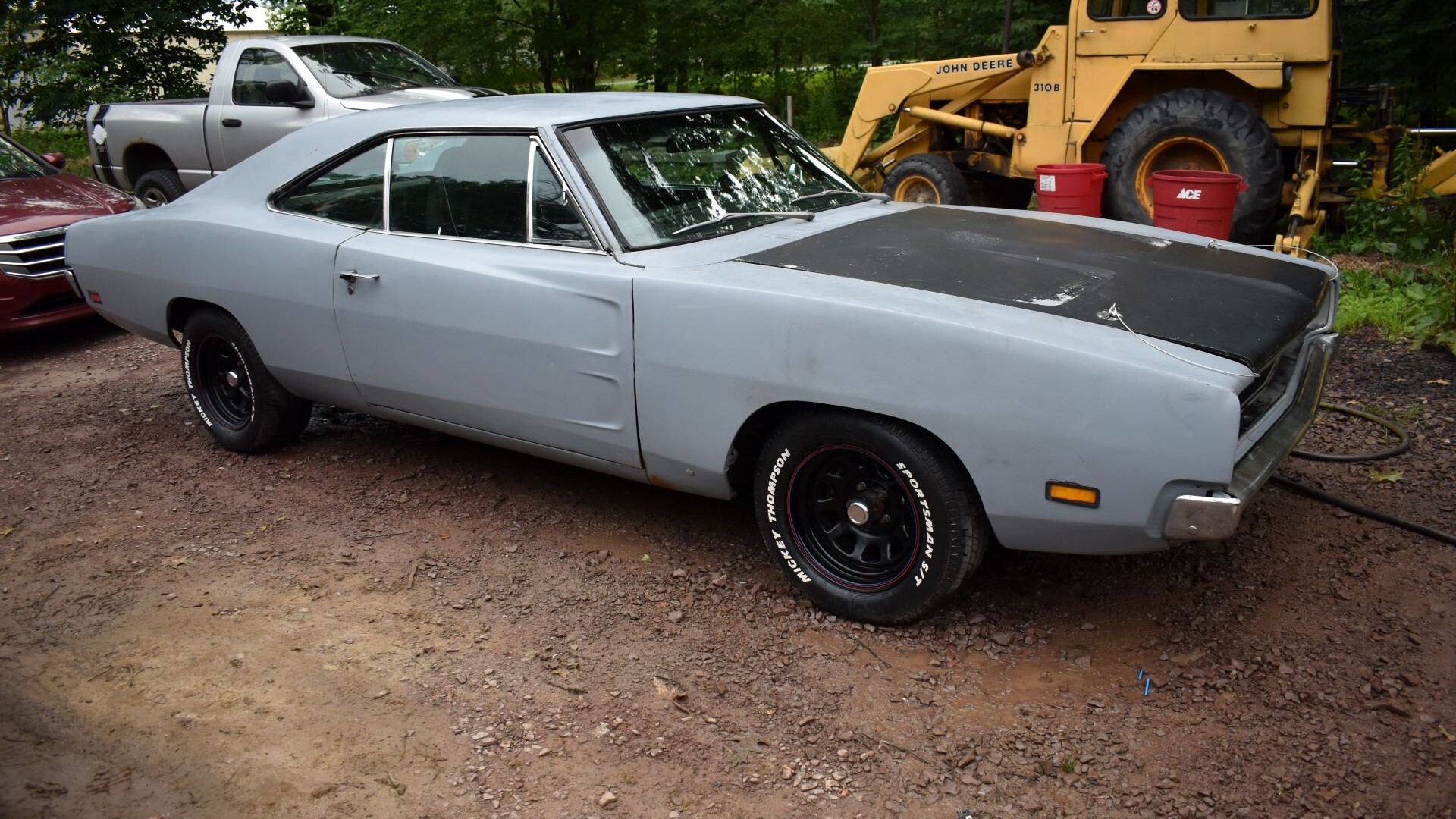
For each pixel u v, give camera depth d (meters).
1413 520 4.09
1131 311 3.20
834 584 3.59
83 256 5.43
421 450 5.27
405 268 4.16
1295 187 8.38
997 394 3.02
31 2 15.91
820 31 16.94
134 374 6.90
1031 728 3.02
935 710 3.12
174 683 3.35
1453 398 5.25
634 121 4.18
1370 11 11.54
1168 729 2.99
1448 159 8.59
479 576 3.98
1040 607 3.64
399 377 4.35
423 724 3.11
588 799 2.79
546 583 3.91
